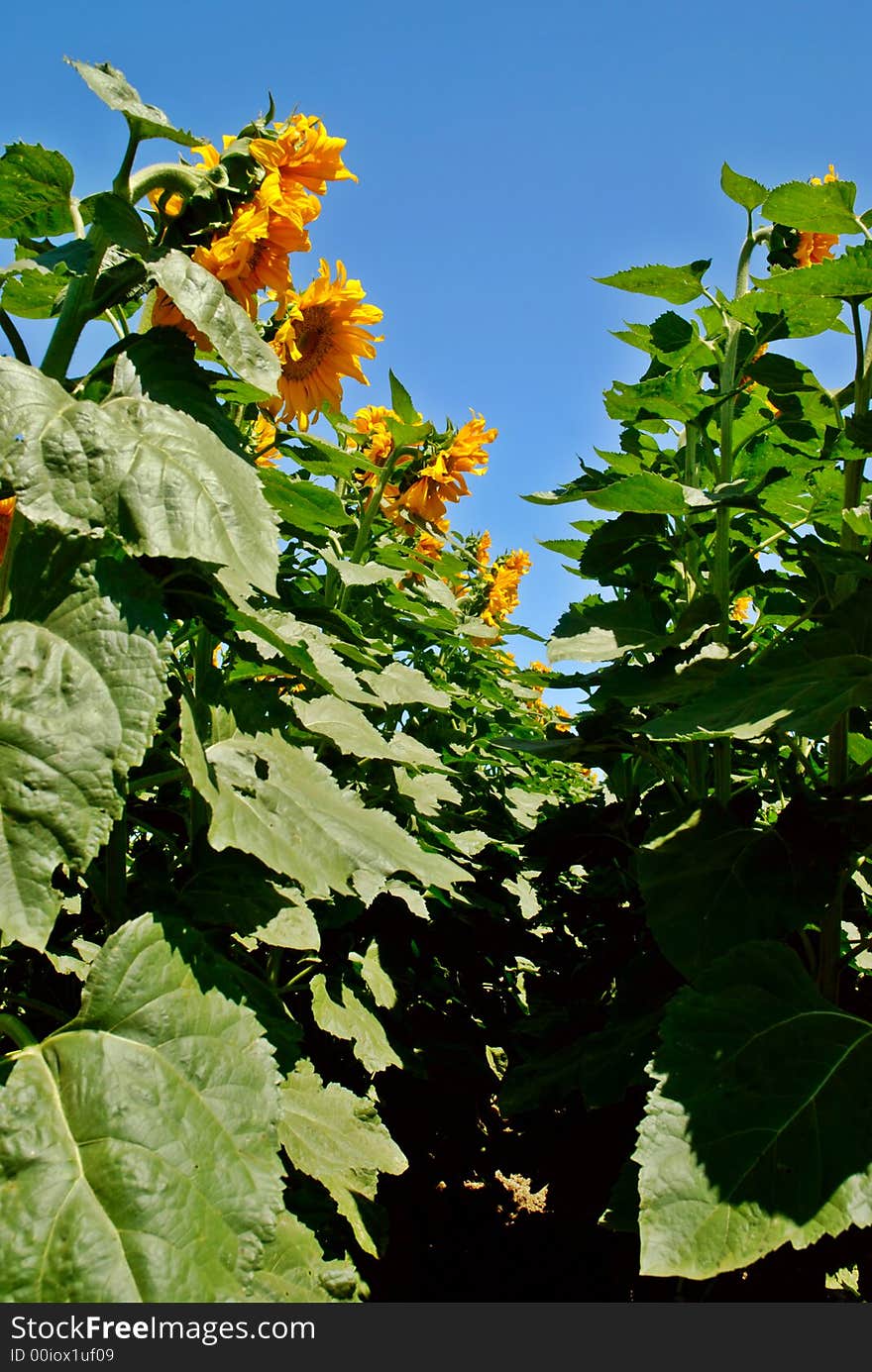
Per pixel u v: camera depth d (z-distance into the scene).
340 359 2.39
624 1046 2.44
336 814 1.79
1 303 1.79
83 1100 1.29
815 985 1.97
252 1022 1.47
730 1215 1.59
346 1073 2.92
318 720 2.23
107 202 1.62
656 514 2.71
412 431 3.14
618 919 3.23
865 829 2.16
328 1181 1.92
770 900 2.13
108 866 1.75
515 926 4.00
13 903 1.15
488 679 4.70
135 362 1.71
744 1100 1.73
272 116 1.92
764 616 2.85
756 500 2.38
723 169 2.68
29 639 1.33
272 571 1.46
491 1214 3.99
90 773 1.23
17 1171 1.21
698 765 2.70
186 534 1.36
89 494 1.34
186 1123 1.32
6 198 1.70
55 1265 1.15
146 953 1.44
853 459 2.40
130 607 1.35
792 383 2.48
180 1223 1.23
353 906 2.48
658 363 2.91
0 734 1.24
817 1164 1.64
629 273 2.56
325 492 2.59
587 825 3.18
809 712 1.80
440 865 2.05
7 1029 1.43
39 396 1.39
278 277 1.86
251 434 2.56
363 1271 2.84
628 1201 2.07
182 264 1.62
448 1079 3.38
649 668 2.59
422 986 3.66
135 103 1.68
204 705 1.78
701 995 1.91
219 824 1.50
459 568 3.89
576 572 3.16
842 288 2.28
